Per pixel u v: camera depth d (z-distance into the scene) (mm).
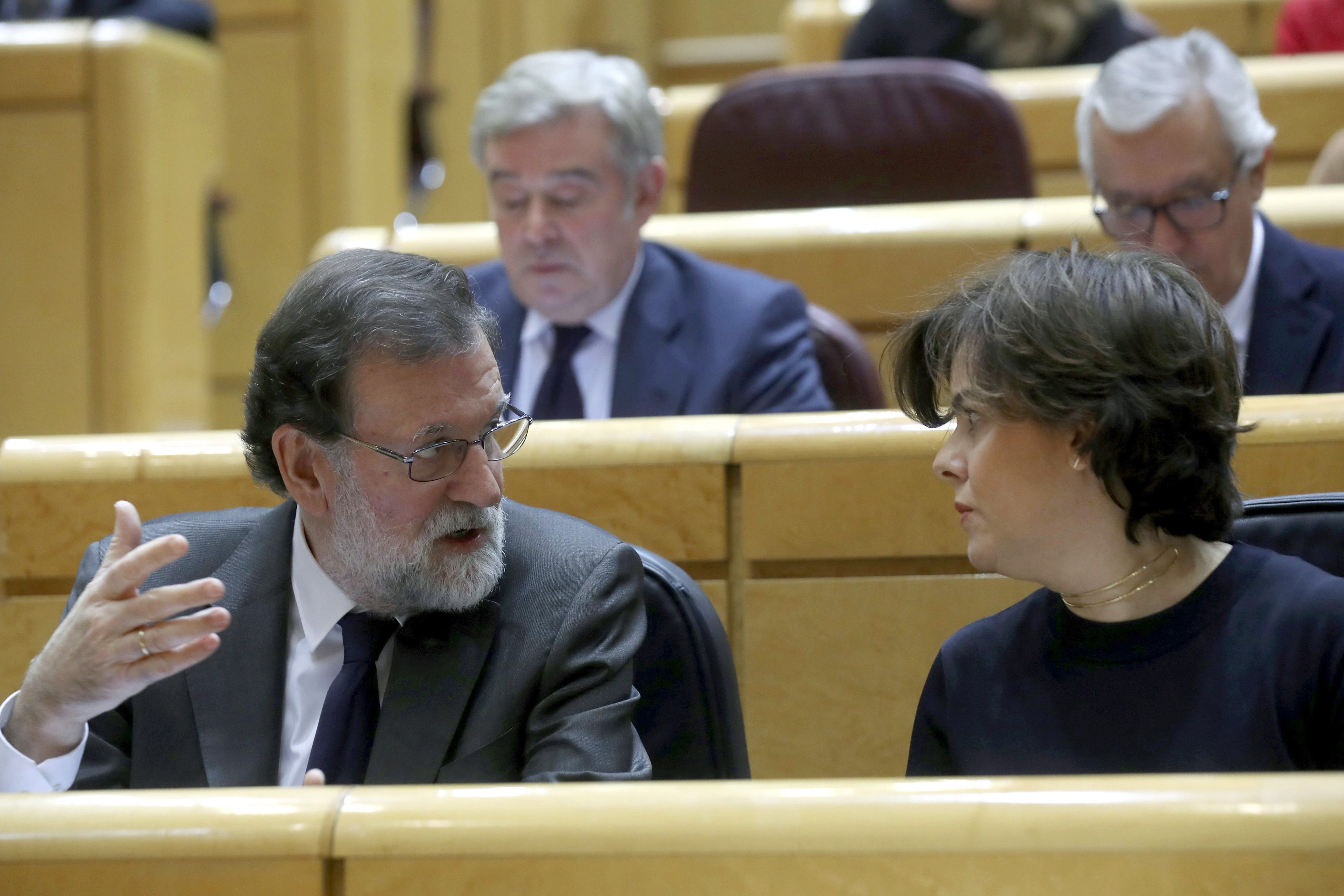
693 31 23172
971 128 9195
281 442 4520
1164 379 3793
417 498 4383
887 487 5410
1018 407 3875
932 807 2842
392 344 4344
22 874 3061
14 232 10781
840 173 9414
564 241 7359
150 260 10836
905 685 5438
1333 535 4387
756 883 2869
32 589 5758
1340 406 5172
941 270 8391
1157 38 7520
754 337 7473
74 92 10688
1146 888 2762
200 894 3021
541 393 7551
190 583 4000
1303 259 7207
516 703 4406
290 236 14188
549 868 2922
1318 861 2705
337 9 14000
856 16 13695
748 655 5531
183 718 4477
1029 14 11102
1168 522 3850
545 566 4637
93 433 10773
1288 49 12352
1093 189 7395
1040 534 3951
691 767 4707
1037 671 4098
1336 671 3723
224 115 14203
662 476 5539
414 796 3023
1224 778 2850
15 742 4105
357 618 4547
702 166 9625
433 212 17906
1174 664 3900
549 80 7371
